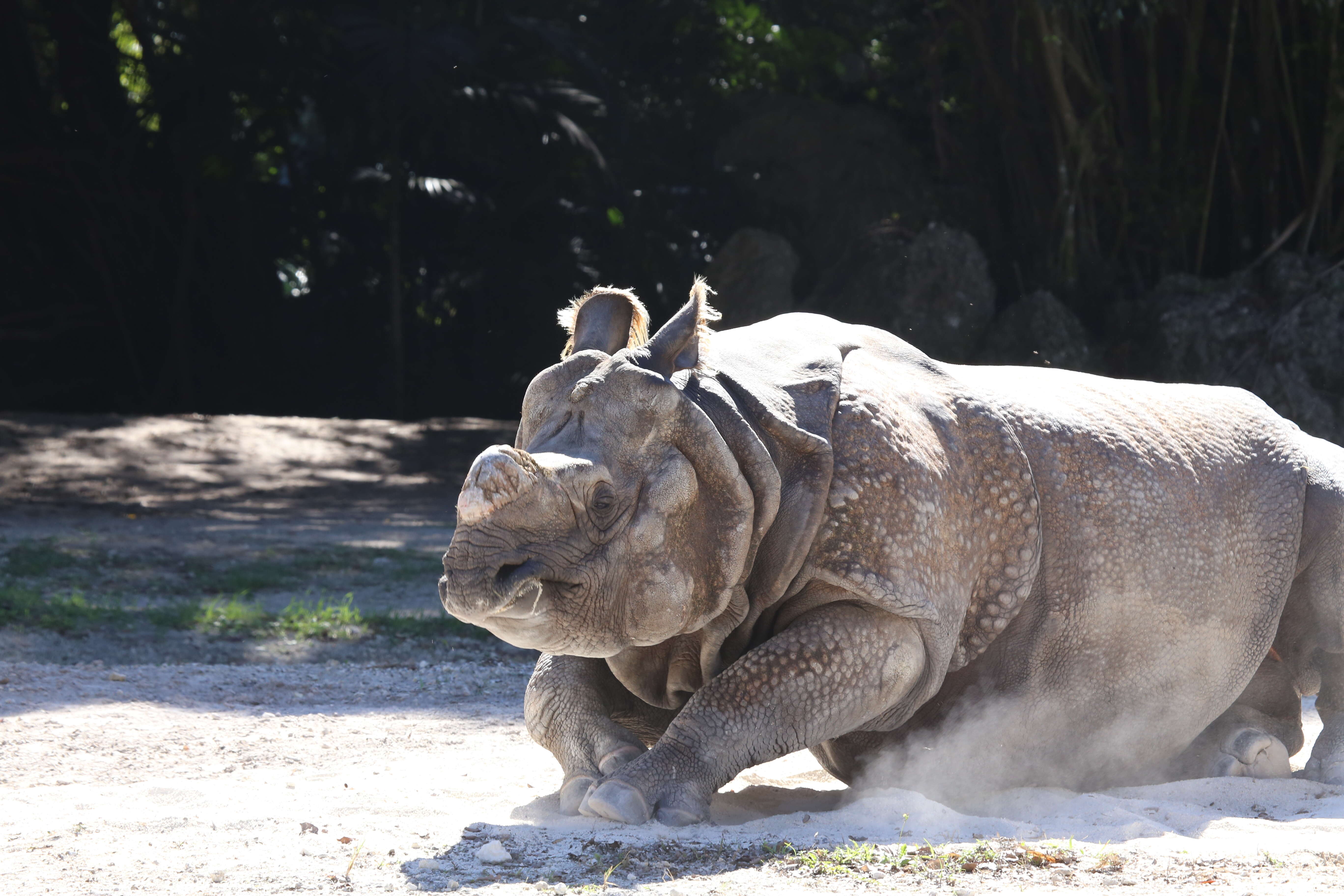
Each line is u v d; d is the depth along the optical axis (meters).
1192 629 13.51
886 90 85.88
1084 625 12.95
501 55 78.25
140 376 82.81
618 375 10.92
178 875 9.28
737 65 86.69
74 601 28.16
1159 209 69.31
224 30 76.25
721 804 12.29
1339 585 14.45
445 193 78.88
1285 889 8.84
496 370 84.94
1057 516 12.84
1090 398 13.89
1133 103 70.75
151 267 81.75
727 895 8.65
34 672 21.39
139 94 87.25
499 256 82.69
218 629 27.19
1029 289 71.12
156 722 18.00
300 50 77.19
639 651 12.14
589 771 11.53
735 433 11.16
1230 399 14.90
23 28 78.31
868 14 85.62
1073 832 10.89
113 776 14.34
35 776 14.27
